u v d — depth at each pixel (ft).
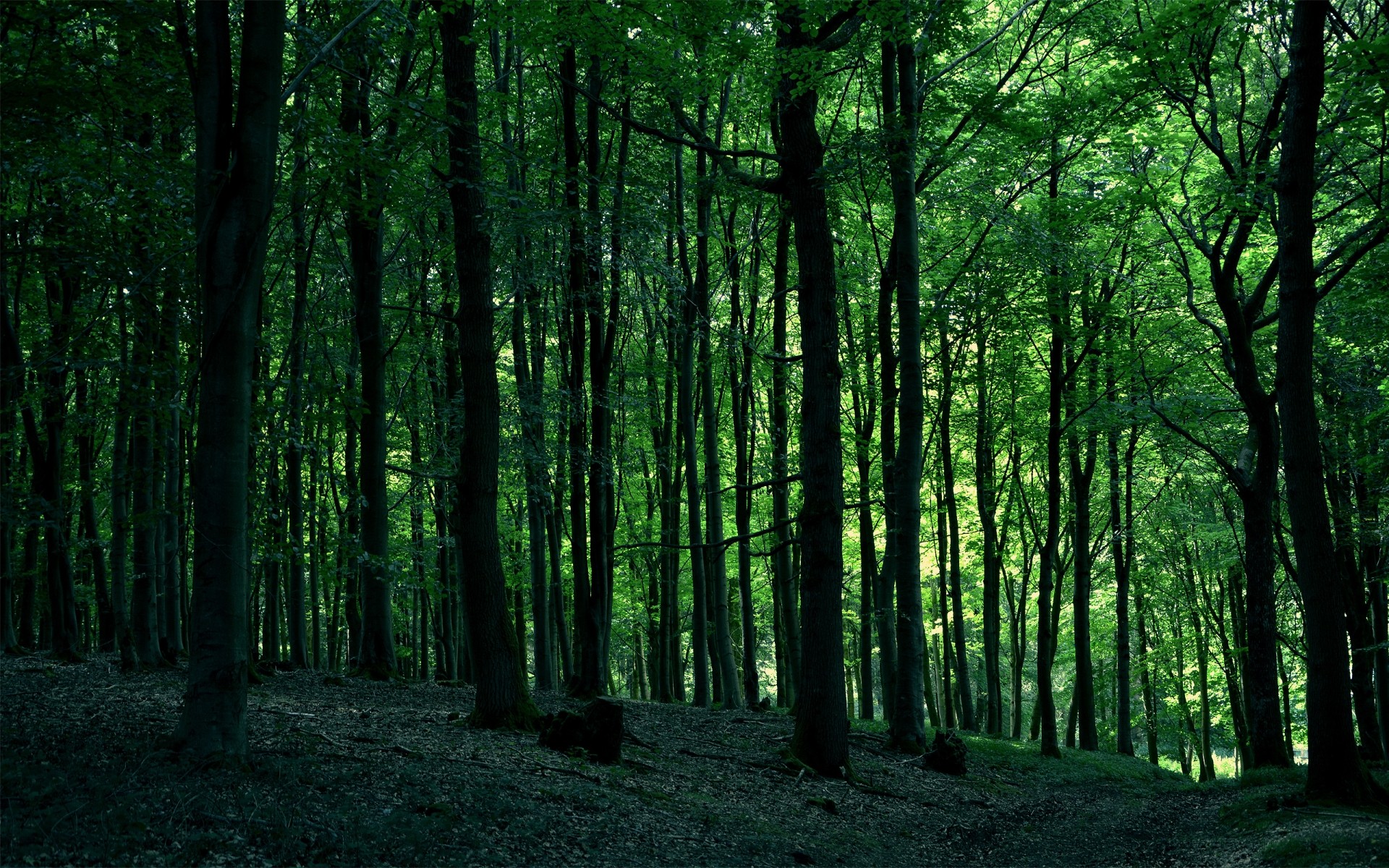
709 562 101.60
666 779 39.34
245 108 27.12
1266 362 72.18
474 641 43.93
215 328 27.12
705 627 77.46
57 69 33.94
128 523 46.68
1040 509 103.96
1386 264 53.78
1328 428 69.82
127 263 36.32
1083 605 83.10
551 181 64.54
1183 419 68.95
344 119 52.31
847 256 85.15
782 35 45.50
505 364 93.66
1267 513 56.18
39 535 66.44
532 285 66.39
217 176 28.12
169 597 57.72
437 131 42.88
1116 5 65.41
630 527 104.83
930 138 64.08
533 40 42.65
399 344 80.12
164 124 46.39
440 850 23.27
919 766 55.98
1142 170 59.62
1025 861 35.63
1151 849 38.06
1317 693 39.11
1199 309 74.08
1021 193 68.28
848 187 73.26
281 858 20.70
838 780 46.16
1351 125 45.80
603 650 68.64
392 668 62.23
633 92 65.51
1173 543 99.60
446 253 67.77
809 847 32.89
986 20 76.74
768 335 94.48
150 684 45.98
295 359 62.13
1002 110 60.03
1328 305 63.46
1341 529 69.77
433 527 105.09
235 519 27.45
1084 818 46.88
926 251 79.61
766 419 103.09
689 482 76.02
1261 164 51.65
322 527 65.51
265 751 29.37
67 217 36.99
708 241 79.56
